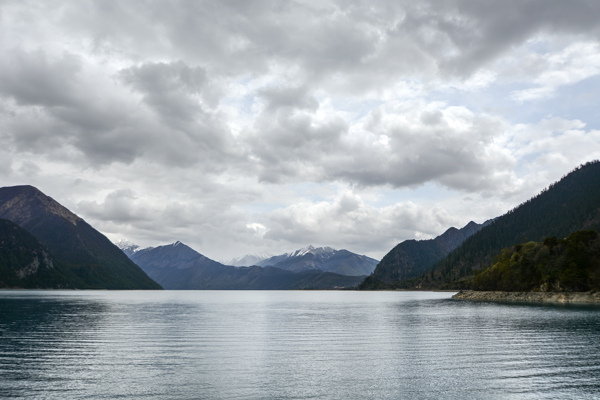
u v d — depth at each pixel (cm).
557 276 14350
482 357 3762
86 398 2531
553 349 4178
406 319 7719
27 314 8912
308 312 10281
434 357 3778
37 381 2902
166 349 4256
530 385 2820
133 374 3112
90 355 3900
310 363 3525
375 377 3033
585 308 10544
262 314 9519
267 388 2750
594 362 3531
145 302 16988
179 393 2634
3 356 3838
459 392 2670
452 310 10350
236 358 3753
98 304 14300
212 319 7975
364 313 9650
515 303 13350
